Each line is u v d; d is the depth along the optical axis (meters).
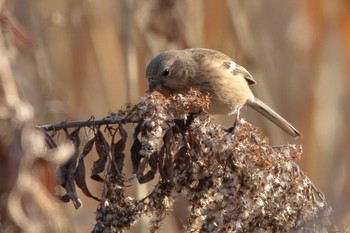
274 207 6.85
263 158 6.85
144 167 7.16
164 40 13.23
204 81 10.59
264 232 6.88
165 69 10.49
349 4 12.74
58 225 5.71
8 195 5.14
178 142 7.09
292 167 6.99
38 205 5.23
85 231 12.03
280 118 11.62
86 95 14.28
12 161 5.18
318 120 14.12
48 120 13.09
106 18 14.31
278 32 15.87
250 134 7.05
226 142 6.91
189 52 10.88
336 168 13.70
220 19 13.70
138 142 7.25
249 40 13.66
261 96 13.60
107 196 7.11
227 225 6.76
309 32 14.37
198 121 7.09
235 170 6.83
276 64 14.62
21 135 5.20
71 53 14.35
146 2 13.08
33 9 13.69
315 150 13.97
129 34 12.69
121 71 14.24
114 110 14.05
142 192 11.54
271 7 16.08
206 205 6.96
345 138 14.05
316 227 6.73
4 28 6.71
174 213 11.27
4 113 5.21
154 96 7.19
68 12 13.56
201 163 6.96
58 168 7.22
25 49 12.80
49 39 14.17
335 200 6.99
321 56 14.28
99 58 14.21
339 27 13.50
